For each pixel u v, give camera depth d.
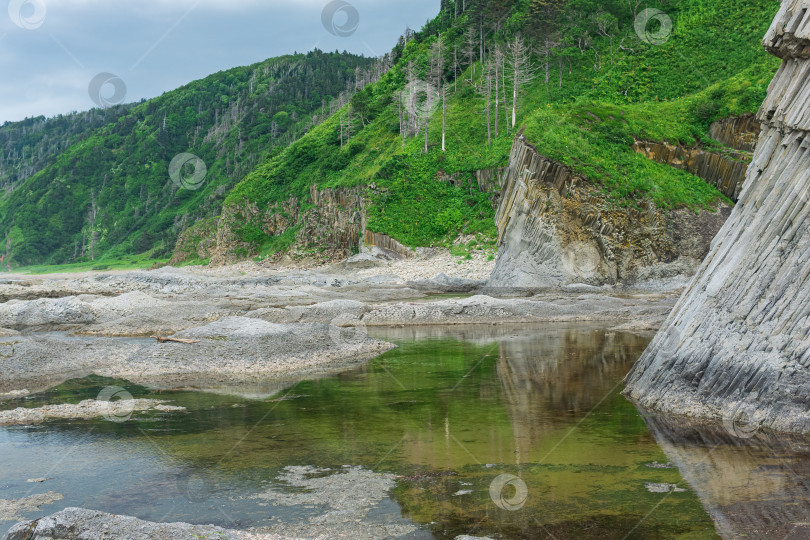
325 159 98.25
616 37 77.88
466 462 9.02
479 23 91.81
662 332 13.80
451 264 57.94
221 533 6.40
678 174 47.88
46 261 163.38
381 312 31.41
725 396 11.54
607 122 49.66
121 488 8.10
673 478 8.16
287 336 20.45
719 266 12.84
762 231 11.96
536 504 7.32
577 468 8.66
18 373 16.89
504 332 26.30
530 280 43.16
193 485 8.20
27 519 7.08
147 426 11.43
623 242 42.25
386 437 10.48
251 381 16.03
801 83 12.00
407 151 76.25
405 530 6.65
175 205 175.88
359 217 76.00
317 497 7.69
